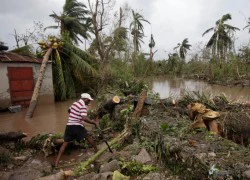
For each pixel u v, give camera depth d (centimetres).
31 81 1523
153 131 662
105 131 841
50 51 1594
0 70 1388
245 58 2944
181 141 572
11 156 673
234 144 553
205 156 490
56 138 712
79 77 1822
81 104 648
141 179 520
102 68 1952
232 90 2262
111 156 630
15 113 1320
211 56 3941
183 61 5153
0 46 1480
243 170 432
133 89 1467
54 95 1720
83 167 588
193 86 2717
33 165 633
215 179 433
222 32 4322
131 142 738
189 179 490
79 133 647
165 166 563
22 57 1531
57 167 617
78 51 1836
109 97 1173
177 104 944
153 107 895
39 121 1123
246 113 733
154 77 4378
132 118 803
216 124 663
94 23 2338
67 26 3244
